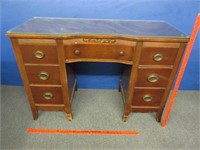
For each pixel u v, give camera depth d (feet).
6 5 4.38
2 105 4.90
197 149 3.80
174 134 4.14
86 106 4.97
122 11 4.50
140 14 4.52
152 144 3.89
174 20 4.58
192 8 4.40
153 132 4.18
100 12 4.52
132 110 4.24
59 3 4.39
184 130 4.26
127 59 3.40
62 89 3.84
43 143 3.83
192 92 5.64
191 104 5.16
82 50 3.30
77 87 5.62
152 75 3.59
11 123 4.31
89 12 4.52
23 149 3.69
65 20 4.13
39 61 3.39
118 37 3.10
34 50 3.24
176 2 4.34
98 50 3.30
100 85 5.66
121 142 3.92
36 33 3.02
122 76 5.04
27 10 4.47
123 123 4.42
